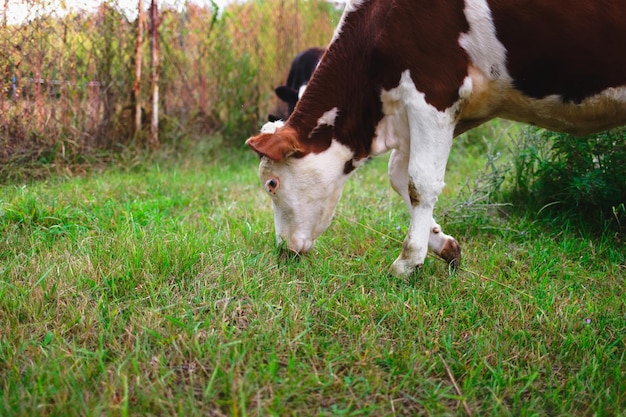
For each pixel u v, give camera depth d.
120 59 4.39
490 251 2.54
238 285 2.04
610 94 1.95
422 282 2.21
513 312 1.97
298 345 1.68
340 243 2.64
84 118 4.22
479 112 2.16
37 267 2.09
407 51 1.99
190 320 1.79
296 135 2.18
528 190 3.20
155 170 4.22
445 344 1.74
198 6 5.06
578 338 1.80
